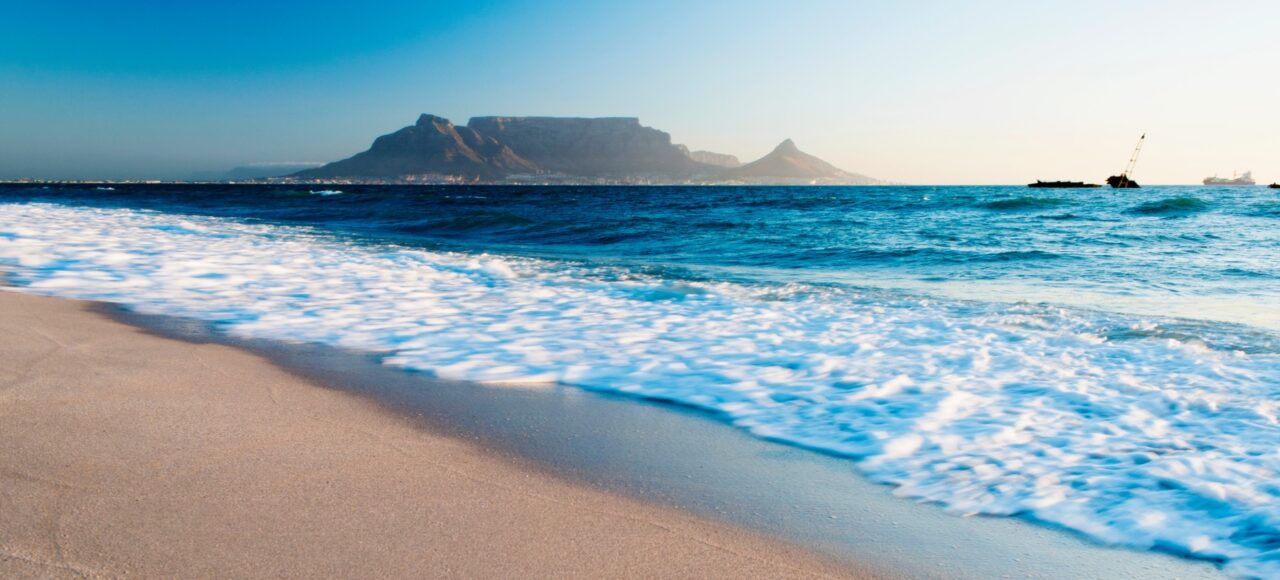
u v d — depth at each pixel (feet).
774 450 9.82
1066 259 35.83
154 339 15.28
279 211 91.56
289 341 15.75
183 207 100.83
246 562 6.23
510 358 14.74
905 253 38.83
